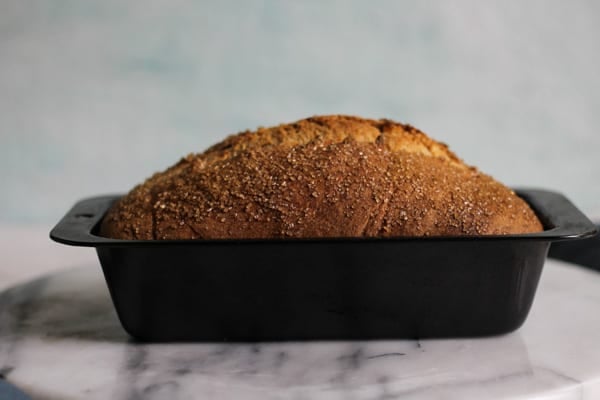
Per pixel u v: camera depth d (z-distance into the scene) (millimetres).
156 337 491
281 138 527
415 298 474
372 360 465
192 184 500
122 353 482
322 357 470
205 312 479
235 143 537
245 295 473
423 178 494
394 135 528
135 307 481
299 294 472
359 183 481
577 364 457
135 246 454
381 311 478
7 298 581
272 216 473
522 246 462
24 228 1100
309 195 477
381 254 459
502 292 475
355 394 426
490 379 440
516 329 500
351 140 513
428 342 488
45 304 568
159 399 427
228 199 481
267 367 459
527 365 456
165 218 485
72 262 979
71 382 447
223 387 437
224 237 473
